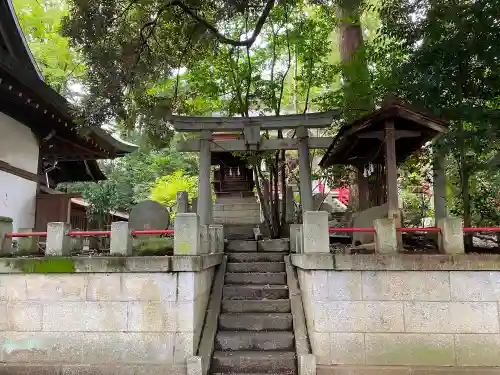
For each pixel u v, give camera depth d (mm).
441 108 7836
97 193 16422
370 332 5738
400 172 12227
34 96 8555
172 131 10961
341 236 11375
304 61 12664
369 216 7707
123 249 6211
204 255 6664
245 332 6707
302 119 10664
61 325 5891
